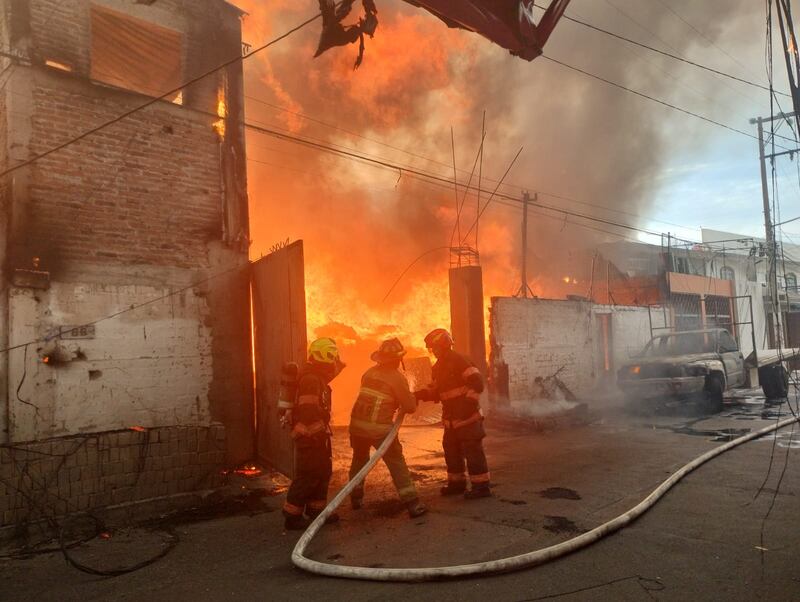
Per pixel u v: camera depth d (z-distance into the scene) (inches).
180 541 175.5
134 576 147.6
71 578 147.9
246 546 168.2
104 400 237.1
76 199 239.0
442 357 221.3
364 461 201.9
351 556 153.6
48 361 224.5
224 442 225.0
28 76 232.2
